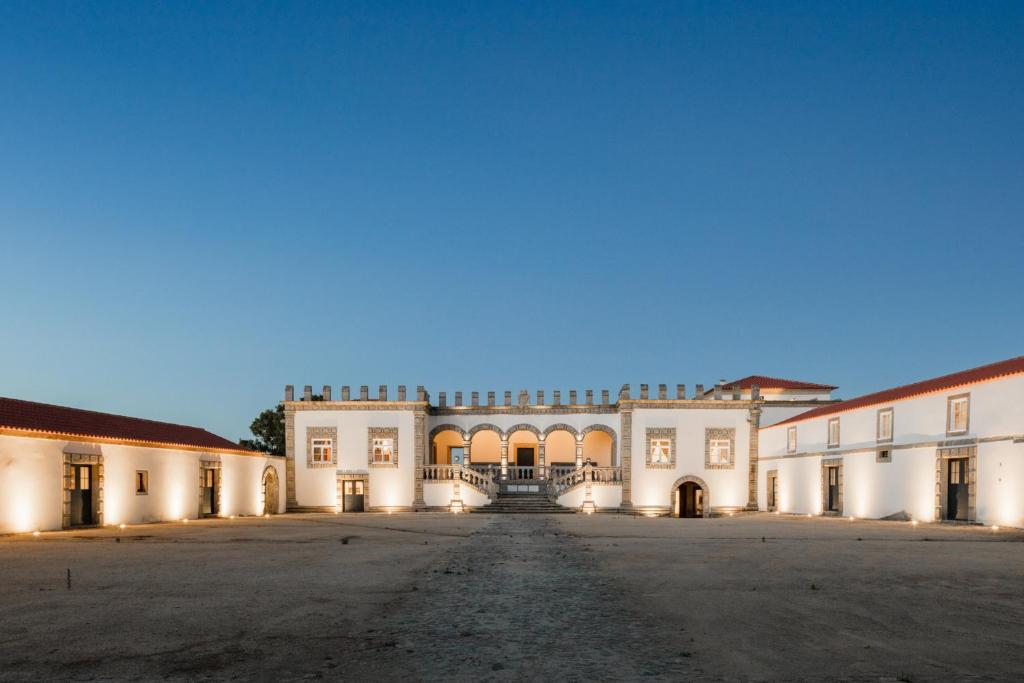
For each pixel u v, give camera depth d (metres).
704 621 9.51
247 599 11.10
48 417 27.98
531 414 47.78
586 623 9.40
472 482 44.34
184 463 34.28
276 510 43.09
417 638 8.60
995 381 25.83
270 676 7.09
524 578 13.31
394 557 16.91
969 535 22.97
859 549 18.47
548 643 8.37
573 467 47.22
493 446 53.28
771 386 51.25
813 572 14.08
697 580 13.05
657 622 9.45
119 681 6.91
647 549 18.70
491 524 30.03
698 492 44.78
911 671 7.23
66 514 26.34
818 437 38.28
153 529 27.08
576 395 48.22
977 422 26.72
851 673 7.16
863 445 34.19
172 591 11.88
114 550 18.77
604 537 22.88
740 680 6.93
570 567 14.95
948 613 10.03
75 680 6.95
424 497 44.12
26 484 24.48
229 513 38.09
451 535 23.92
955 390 28.05
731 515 41.69
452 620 9.57
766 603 10.75
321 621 9.48
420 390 45.78
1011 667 7.38
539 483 46.44
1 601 10.97
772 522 31.61
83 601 10.95
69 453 26.55
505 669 7.33
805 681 6.91
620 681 6.92
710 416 44.12
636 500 43.47
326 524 30.20
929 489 29.33
